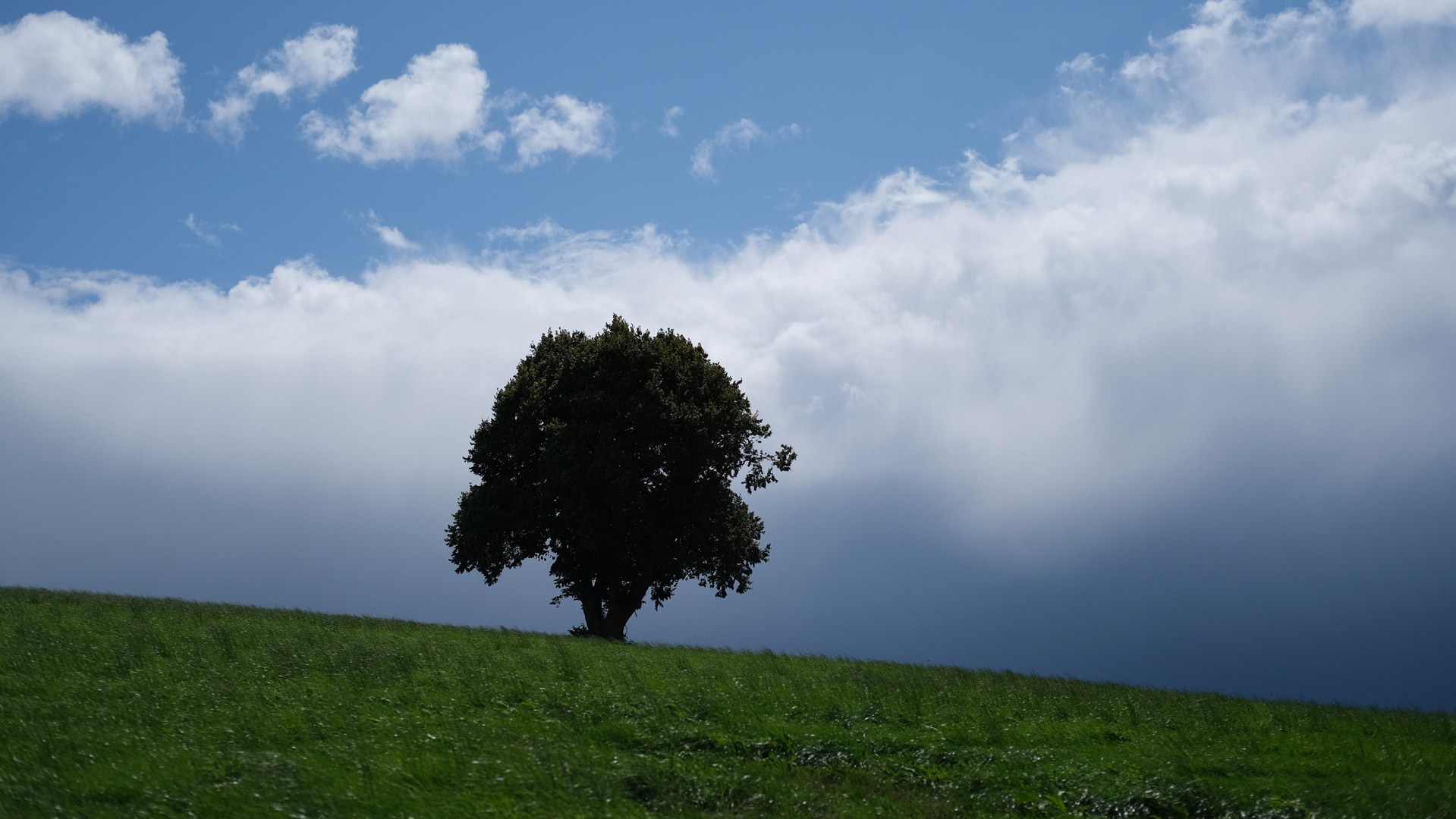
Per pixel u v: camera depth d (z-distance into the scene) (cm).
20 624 2052
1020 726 1593
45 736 1168
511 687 1628
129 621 2222
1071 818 1114
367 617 3055
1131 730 1598
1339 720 1744
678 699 1562
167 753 1116
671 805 1044
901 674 2125
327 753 1155
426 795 1002
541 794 1016
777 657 2533
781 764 1251
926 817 1082
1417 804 1178
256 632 2203
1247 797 1168
